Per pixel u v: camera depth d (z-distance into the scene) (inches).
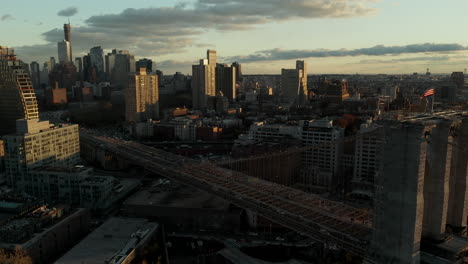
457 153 6732.3
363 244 6378.0
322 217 7529.5
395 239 5836.6
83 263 7327.8
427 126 5536.4
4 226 7834.6
